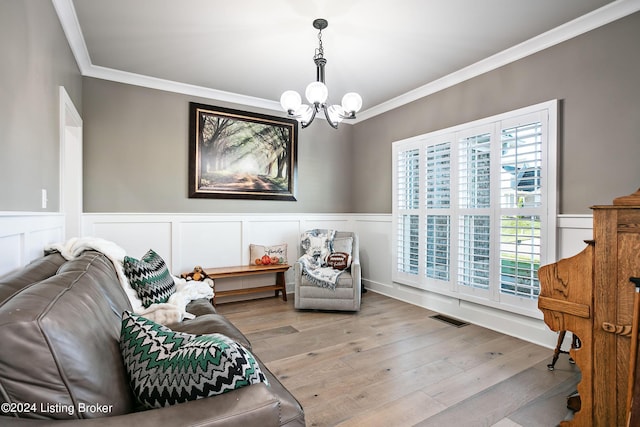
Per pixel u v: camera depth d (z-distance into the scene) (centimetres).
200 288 256
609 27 237
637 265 147
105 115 342
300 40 279
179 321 192
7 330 71
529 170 281
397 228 418
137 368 95
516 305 288
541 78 277
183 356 91
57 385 75
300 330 309
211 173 398
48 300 86
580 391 164
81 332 85
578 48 254
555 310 175
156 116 368
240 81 366
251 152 425
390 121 435
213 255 400
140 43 284
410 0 225
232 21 251
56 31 218
